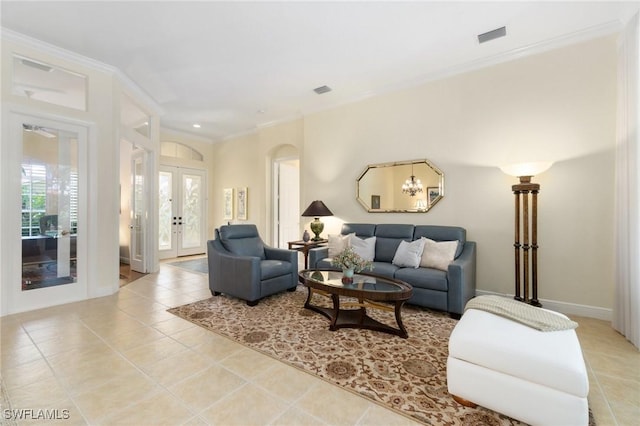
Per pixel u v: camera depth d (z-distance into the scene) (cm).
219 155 756
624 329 252
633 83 242
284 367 204
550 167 316
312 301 349
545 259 320
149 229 504
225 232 389
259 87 434
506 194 345
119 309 318
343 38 310
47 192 326
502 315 186
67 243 340
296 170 684
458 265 293
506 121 343
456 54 342
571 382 135
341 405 165
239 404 166
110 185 372
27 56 307
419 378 191
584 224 301
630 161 245
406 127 418
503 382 150
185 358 215
